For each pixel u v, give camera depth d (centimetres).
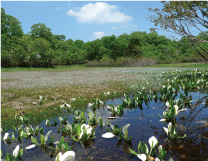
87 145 223
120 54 5947
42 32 4878
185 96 455
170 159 163
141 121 312
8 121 345
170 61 4306
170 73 1377
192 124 283
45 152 209
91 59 5669
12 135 253
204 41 504
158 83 830
